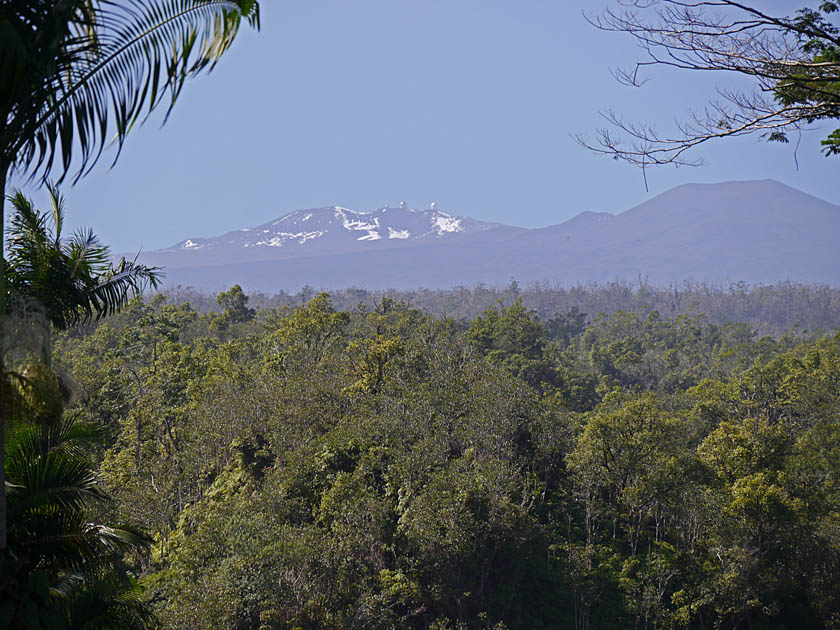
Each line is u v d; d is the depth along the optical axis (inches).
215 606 2018.9
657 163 638.5
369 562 2522.1
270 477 2891.2
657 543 3046.3
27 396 633.0
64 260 842.2
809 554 2891.2
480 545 2593.5
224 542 2314.2
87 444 855.7
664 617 2647.6
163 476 2965.1
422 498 2620.6
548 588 2714.1
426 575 2534.5
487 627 2434.8
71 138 564.1
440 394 3373.5
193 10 586.6
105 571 841.5
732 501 2938.0
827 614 2824.8
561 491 3356.3
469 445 3230.8
